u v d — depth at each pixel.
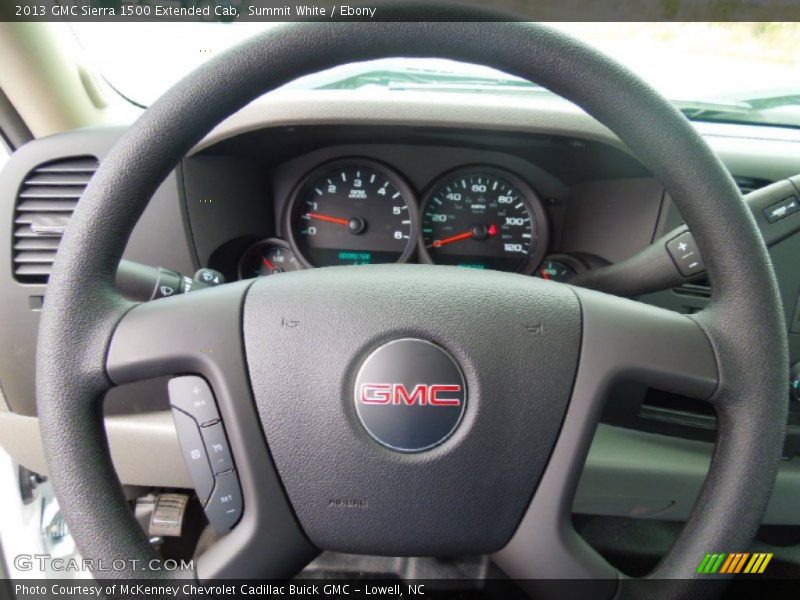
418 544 0.67
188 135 0.65
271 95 1.32
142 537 0.64
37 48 1.26
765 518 1.17
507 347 0.65
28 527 1.35
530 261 1.63
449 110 1.31
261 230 1.57
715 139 1.35
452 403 0.64
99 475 0.63
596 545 1.29
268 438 0.65
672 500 1.11
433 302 0.66
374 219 1.63
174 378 0.66
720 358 0.64
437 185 1.59
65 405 0.62
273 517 0.66
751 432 0.62
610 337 0.66
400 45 0.65
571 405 0.66
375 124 1.31
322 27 0.63
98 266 0.64
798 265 1.16
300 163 1.57
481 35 0.64
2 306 1.13
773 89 1.44
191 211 1.28
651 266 0.90
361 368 0.64
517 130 1.30
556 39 0.64
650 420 1.13
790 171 1.25
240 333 0.66
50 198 1.13
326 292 0.67
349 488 0.65
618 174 1.38
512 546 0.68
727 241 0.64
